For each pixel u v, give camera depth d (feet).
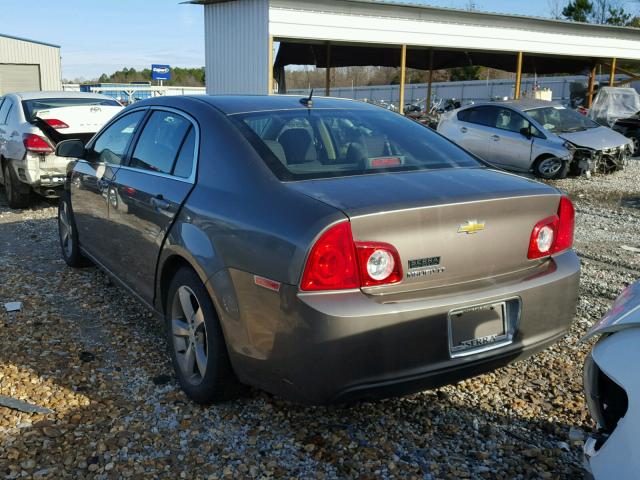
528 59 89.15
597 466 6.36
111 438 9.72
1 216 27.35
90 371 11.96
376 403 10.89
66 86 121.08
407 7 61.72
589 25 78.74
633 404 6.09
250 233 9.04
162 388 11.35
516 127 41.98
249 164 9.97
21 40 109.40
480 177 10.23
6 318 14.56
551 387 11.51
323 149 10.64
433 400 11.01
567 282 9.87
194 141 11.38
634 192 35.88
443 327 8.67
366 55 81.20
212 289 9.64
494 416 10.53
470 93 138.00
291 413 10.53
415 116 71.51
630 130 59.11
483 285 9.12
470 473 9.00
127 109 15.17
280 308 8.51
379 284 8.39
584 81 106.42
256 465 9.13
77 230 17.51
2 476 8.75
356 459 9.30
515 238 9.50
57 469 8.95
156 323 14.46
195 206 10.39
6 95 32.07
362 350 8.21
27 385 11.30
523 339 9.51
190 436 9.84
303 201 8.77
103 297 16.16
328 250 8.14
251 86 55.98
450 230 8.82
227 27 57.21
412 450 9.54
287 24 54.54
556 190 10.14
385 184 9.37
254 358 9.12
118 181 13.71
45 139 27.12
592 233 25.44
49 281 17.44
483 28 69.41
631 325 6.49
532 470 9.09
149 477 8.82
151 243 11.81
